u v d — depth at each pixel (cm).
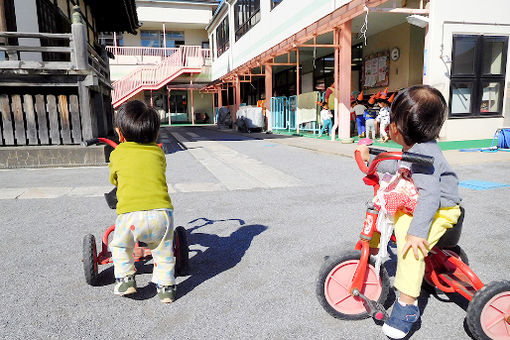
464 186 569
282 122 1866
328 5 1308
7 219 448
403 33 1345
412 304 199
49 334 221
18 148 823
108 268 317
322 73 1972
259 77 2814
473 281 199
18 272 306
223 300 258
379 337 214
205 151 1120
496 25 1061
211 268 309
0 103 834
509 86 1104
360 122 1309
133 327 227
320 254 332
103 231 404
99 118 1066
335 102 1295
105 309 248
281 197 540
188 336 217
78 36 815
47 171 787
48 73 812
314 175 704
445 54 1034
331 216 442
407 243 187
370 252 243
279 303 252
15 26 898
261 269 305
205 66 3278
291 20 1628
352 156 902
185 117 3481
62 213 472
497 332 196
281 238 374
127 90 2594
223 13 2791
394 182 205
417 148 190
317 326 226
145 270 308
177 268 297
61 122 861
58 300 261
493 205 469
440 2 1008
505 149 897
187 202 521
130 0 1460
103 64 1312
